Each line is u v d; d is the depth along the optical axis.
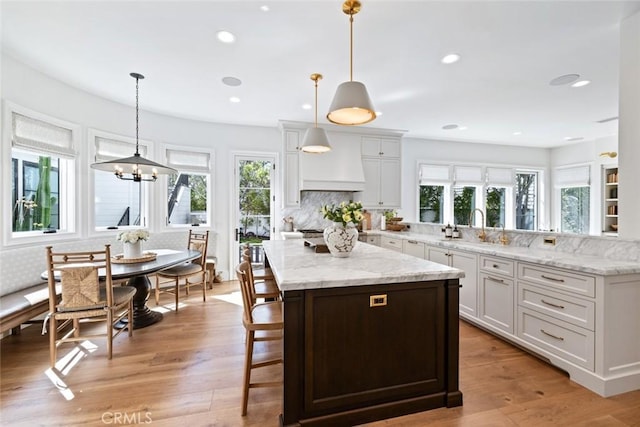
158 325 3.06
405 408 1.69
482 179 6.53
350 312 1.61
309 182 4.77
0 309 2.31
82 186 3.58
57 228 3.43
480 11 2.12
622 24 2.24
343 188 4.95
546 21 2.24
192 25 2.29
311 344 1.55
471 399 1.85
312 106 4.13
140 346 2.59
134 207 4.31
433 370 1.76
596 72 3.09
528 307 2.38
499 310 2.65
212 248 4.84
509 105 4.09
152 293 4.23
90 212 3.68
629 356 1.94
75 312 2.31
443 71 3.06
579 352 2.01
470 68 3.00
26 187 3.10
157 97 3.79
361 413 1.62
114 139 3.94
